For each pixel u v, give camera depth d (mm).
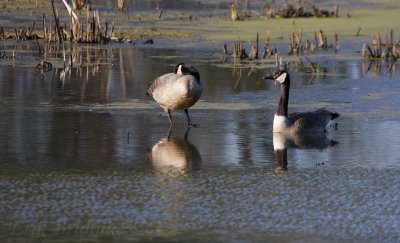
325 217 11938
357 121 18422
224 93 21359
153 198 12641
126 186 13227
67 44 29375
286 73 17172
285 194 12992
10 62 25391
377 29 34031
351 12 38656
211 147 15922
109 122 17828
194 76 17641
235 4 39688
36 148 15516
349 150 15891
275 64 26312
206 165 14617
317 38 31594
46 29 29719
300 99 20750
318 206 12430
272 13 36406
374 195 13016
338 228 11492
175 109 17594
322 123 17375
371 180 13852
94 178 13656
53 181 13445
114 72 24125
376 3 42500
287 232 11305
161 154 15289
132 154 15250
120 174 13922
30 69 24297
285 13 36375
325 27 34250
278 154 15492
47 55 26969
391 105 20203
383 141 16625
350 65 26656
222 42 30359
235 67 25547
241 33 32312
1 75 23188
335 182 13719
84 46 29047
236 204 12438
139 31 31797
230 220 11734
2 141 15992
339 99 20859
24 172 13922
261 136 16922
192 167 14477
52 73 23781
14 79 22641
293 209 12258
